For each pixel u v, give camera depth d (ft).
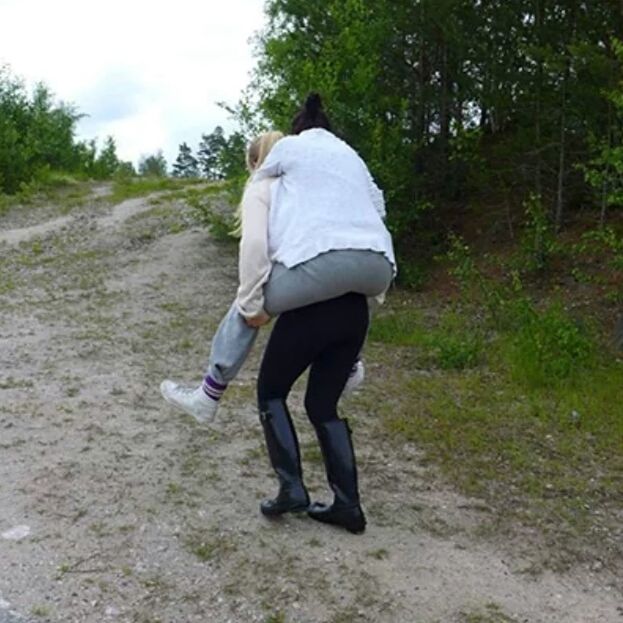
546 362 20.94
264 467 14.79
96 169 87.15
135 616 10.26
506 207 34.17
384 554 11.94
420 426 17.30
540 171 33.40
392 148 31.55
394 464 15.33
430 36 33.76
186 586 10.93
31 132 83.20
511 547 12.42
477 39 33.42
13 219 51.80
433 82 34.88
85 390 18.98
